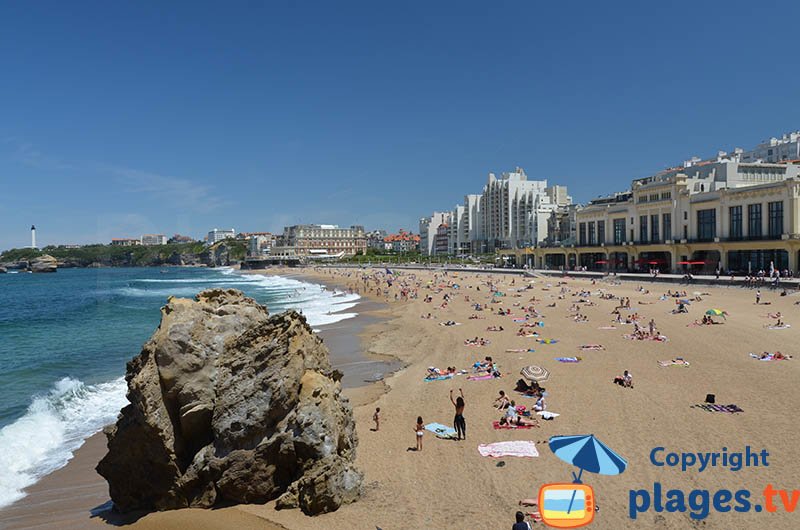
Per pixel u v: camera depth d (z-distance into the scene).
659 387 24.44
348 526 13.17
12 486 17.39
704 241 81.81
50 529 14.25
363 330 48.78
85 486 17.27
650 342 35.38
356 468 15.18
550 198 196.62
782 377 25.42
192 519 13.95
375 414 21.05
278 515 13.85
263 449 14.59
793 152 130.38
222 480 14.55
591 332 40.44
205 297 17.17
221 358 15.49
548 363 30.30
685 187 86.50
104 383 30.67
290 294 99.62
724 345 33.47
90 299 103.50
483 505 14.06
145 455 14.80
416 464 16.92
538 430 19.47
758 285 62.69
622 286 77.06
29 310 83.06
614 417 20.50
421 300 73.56
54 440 21.72
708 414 20.44
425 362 33.22
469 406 23.03
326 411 15.06
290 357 15.16
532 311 51.94
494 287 82.12
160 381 14.70
